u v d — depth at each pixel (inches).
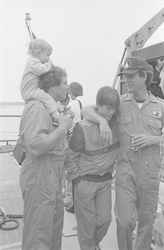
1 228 128.6
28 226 78.9
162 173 78.0
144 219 92.6
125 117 89.6
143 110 88.5
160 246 83.9
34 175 77.5
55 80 81.1
